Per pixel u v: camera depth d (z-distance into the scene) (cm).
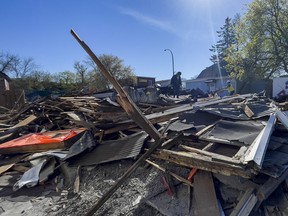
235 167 230
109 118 520
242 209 223
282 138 327
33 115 742
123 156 364
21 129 645
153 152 320
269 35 1777
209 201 243
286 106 573
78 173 370
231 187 254
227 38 4184
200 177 273
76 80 3412
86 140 449
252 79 1880
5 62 3331
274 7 1716
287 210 230
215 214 228
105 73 314
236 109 454
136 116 332
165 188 282
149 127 330
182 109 559
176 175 293
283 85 1584
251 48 1805
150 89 1165
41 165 403
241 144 280
